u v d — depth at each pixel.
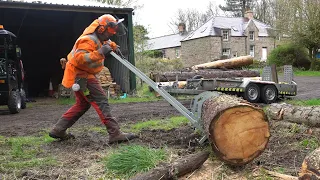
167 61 28.22
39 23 20.05
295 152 4.24
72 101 13.91
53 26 20.62
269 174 3.42
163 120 7.16
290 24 29.81
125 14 14.56
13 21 19.27
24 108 11.91
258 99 10.09
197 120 4.14
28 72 21.59
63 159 4.21
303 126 5.30
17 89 10.66
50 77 21.73
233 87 9.84
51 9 13.07
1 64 9.80
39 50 21.69
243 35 40.66
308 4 28.42
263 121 3.62
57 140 5.35
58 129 5.16
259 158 3.96
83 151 4.58
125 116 8.27
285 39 31.08
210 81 9.73
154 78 13.84
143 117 7.98
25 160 4.25
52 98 16.86
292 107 5.63
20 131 6.69
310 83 18.41
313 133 5.03
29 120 8.54
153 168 3.38
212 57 38.62
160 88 4.38
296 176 3.39
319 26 28.08
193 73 13.87
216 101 3.85
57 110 10.91
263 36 42.22
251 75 14.62
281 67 29.34
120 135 4.94
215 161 3.81
